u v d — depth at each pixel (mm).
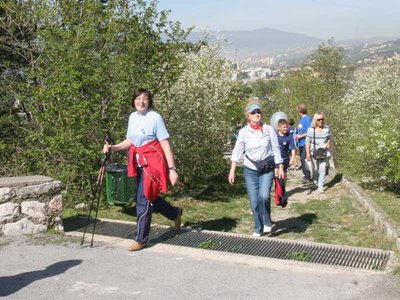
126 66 9328
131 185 7727
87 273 4934
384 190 10344
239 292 4430
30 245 5770
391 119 10750
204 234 6461
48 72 9914
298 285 4547
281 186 7234
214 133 12641
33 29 11781
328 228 7930
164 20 10305
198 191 11828
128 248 5699
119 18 9656
